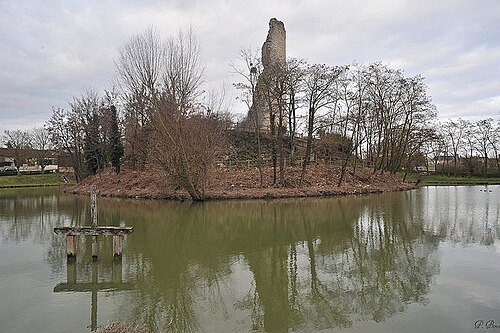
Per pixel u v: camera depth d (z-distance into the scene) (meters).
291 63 37.03
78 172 54.47
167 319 8.05
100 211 25.05
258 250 13.93
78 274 11.10
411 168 63.12
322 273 11.20
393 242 14.98
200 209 25.45
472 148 67.94
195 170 29.69
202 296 9.42
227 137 43.53
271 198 31.67
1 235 17.11
